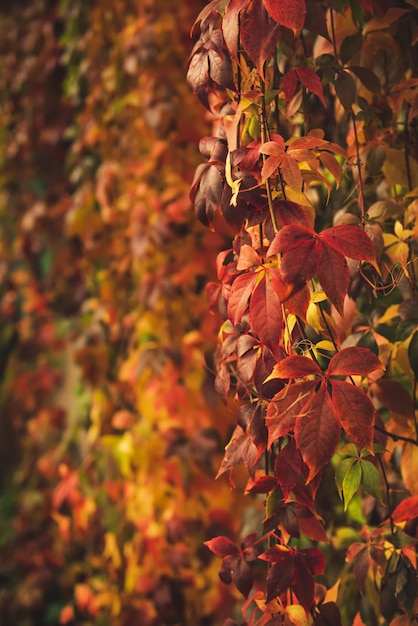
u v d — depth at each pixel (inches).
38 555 129.0
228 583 61.6
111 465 106.9
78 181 119.7
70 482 109.9
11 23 145.9
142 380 99.6
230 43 57.7
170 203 97.0
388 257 64.1
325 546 71.7
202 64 59.8
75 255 125.8
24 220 133.6
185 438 93.0
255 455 60.1
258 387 59.0
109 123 109.5
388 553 62.7
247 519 77.5
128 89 106.3
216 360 63.0
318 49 66.0
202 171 61.7
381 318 64.5
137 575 98.4
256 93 60.4
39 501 136.1
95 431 109.5
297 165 58.0
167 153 98.2
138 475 99.0
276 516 61.1
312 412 55.8
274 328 56.3
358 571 63.4
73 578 120.5
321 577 71.3
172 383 94.8
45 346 140.5
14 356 148.0
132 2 105.8
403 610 64.2
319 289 61.9
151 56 99.0
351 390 55.9
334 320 66.0
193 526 92.7
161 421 96.2
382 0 64.1
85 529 109.9
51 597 130.8
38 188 143.8
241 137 62.2
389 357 64.4
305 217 58.1
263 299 56.7
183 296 97.3
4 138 144.9
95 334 111.0
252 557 61.4
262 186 59.2
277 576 59.2
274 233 58.7
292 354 58.7
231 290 58.1
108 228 111.6
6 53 145.3
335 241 55.8
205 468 91.3
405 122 64.9
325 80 62.7
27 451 143.9
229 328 61.4
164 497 95.3
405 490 65.9
